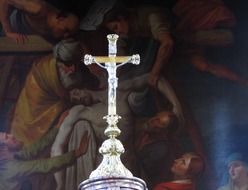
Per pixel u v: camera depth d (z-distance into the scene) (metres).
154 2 15.12
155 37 14.82
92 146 13.98
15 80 14.45
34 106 14.27
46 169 13.80
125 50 14.69
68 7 15.01
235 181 13.67
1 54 14.63
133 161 13.84
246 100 14.29
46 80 14.46
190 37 14.82
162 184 13.70
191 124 14.14
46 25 14.86
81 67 14.55
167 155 13.92
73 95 14.36
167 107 14.29
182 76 14.53
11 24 14.86
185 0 15.14
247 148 13.91
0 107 14.23
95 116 14.19
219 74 14.52
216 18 14.95
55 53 14.67
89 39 14.78
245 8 15.00
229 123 14.11
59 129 14.10
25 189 13.66
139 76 14.49
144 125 14.13
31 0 15.00
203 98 14.34
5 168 13.77
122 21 14.91
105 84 14.43
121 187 6.03
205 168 13.79
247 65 14.58
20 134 14.05
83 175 13.77
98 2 15.06
